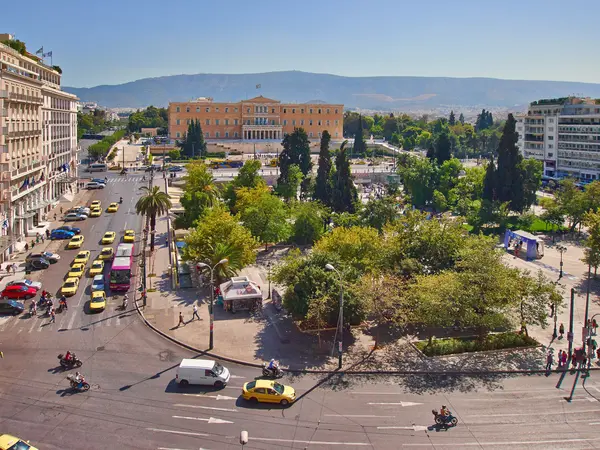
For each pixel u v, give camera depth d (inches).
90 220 4562.0
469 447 1513.3
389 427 1610.5
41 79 4862.2
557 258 3732.8
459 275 2229.3
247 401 1755.7
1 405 1688.0
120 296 2780.5
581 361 2064.5
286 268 2432.3
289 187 5359.3
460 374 1991.9
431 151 6200.8
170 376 1924.2
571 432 1599.4
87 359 2043.6
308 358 2095.2
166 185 5940.0
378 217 3949.3
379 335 2340.1
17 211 3690.9
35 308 2514.8
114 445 1489.9
